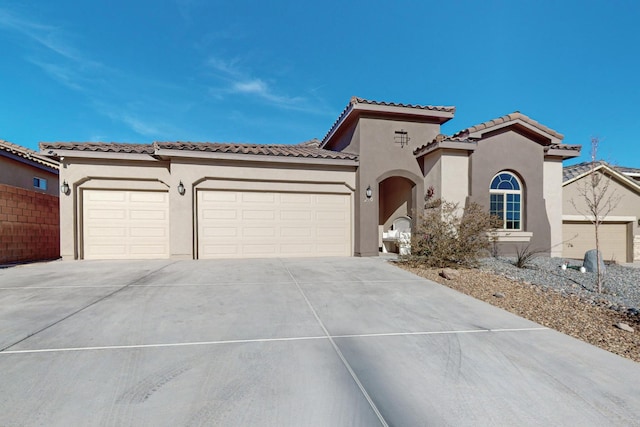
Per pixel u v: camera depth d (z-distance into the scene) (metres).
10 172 16.23
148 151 12.71
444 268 10.34
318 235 14.05
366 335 4.98
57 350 4.28
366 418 2.94
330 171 14.09
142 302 6.57
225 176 13.07
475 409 3.11
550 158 15.05
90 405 3.08
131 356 4.14
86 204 12.69
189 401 3.17
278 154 13.25
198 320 5.53
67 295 7.06
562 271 10.70
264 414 2.98
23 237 12.73
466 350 4.47
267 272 9.90
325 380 3.61
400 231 15.64
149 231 13.04
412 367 3.95
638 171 20.91
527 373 3.83
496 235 11.97
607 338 5.00
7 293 7.21
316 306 6.45
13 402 3.11
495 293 7.63
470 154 13.62
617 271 11.36
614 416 3.02
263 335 4.91
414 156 14.66
